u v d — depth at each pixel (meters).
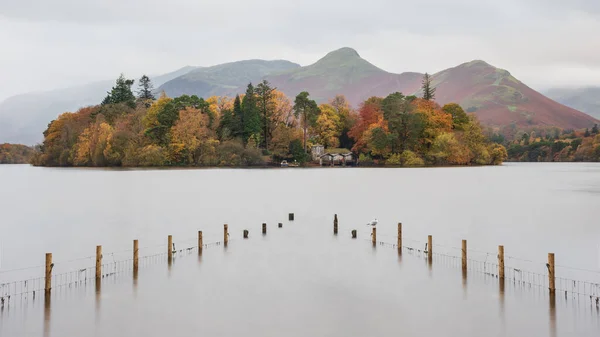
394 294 36.44
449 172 197.62
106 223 71.81
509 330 30.22
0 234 63.09
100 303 34.62
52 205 95.69
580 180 161.88
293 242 54.91
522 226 68.31
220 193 117.94
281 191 123.31
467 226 67.94
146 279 40.25
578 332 29.88
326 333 29.67
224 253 49.34
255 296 35.97
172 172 191.38
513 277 41.34
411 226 67.75
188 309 33.38
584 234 61.88
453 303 34.72
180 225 69.19
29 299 35.56
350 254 49.00
